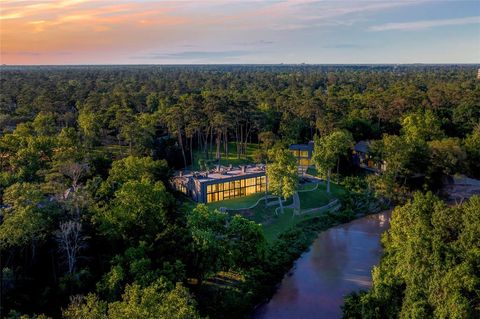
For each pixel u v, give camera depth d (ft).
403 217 150.10
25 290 131.34
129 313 87.30
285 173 236.84
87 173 224.94
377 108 402.31
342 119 369.91
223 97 363.97
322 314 155.12
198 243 149.28
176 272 138.41
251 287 160.56
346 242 219.41
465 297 102.63
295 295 168.25
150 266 138.10
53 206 151.94
